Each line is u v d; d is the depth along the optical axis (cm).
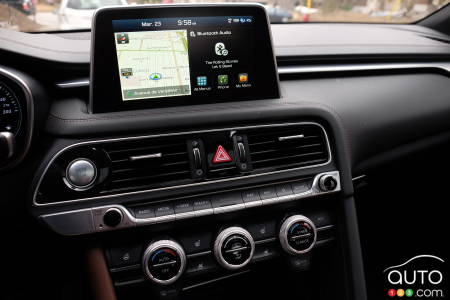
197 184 94
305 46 123
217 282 127
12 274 109
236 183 97
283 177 100
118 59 90
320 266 121
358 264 109
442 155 151
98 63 89
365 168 128
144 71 92
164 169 93
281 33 142
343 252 110
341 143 106
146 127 91
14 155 86
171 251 92
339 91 117
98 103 90
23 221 89
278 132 102
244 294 135
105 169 89
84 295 111
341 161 106
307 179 103
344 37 140
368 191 157
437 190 162
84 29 131
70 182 87
